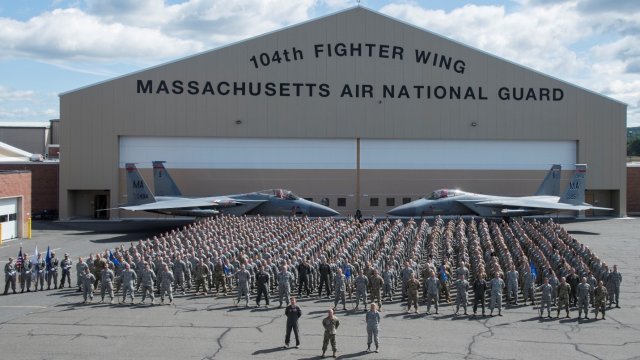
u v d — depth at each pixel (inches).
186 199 1969.7
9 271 1044.5
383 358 684.1
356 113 2197.3
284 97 2177.7
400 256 1182.9
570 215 2330.2
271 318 867.4
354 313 909.2
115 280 1086.4
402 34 2198.6
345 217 2201.0
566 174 2273.6
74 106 2121.1
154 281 1043.9
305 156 2206.0
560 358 685.9
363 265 1080.2
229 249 1189.7
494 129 2230.6
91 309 923.4
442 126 2218.3
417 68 2204.7
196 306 944.9
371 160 2223.2
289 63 2174.0
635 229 1959.9
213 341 748.0
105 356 685.3
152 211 1904.5
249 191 2194.9
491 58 2218.3
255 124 2174.0
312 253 1176.8
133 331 792.9
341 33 2182.6
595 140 2258.9
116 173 2134.6
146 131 2139.5
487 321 863.7
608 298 957.8
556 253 1137.4
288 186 2207.2
